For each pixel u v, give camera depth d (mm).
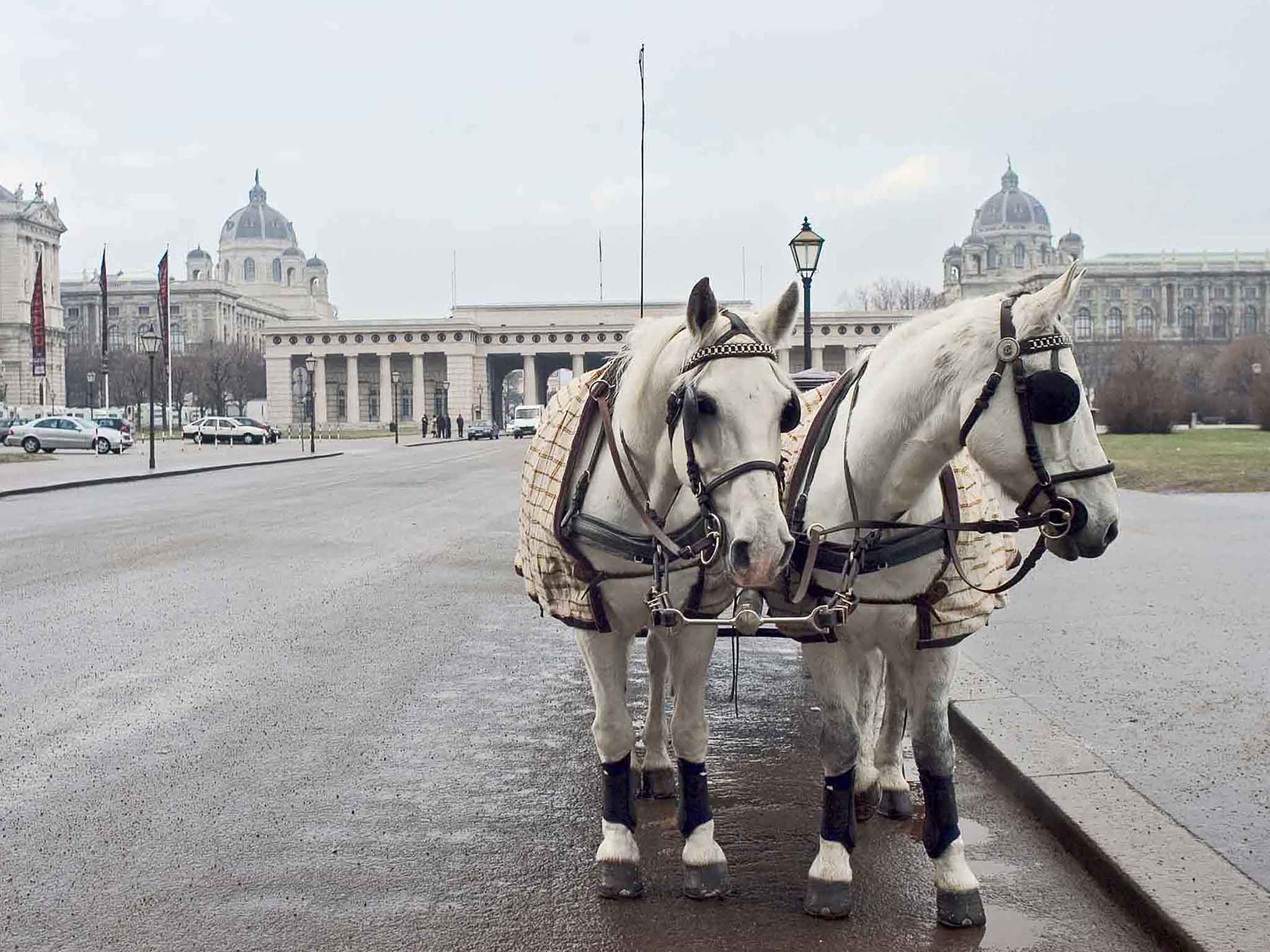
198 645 10234
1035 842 5668
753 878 5234
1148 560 14578
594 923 4746
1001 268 171625
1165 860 5004
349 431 115250
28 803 6191
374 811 6102
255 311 184250
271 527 20281
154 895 5043
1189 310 147500
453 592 13195
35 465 42344
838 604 4492
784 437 5434
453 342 121875
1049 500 4203
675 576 4832
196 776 6645
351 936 4645
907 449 4594
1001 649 9422
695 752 5027
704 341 4270
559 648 10172
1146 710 7527
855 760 4863
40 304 91625
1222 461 33000
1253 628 10203
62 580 13977
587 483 4980
